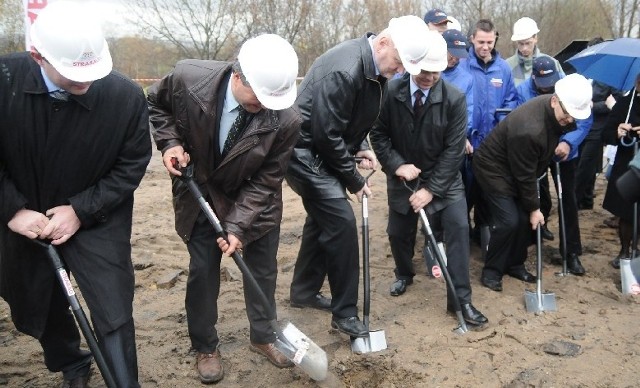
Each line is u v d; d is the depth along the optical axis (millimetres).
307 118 3578
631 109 5020
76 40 2273
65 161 2566
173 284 4730
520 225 4691
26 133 2471
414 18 3428
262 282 3350
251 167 2971
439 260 4039
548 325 4086
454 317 4207
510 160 4359
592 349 3734
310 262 4164
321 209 3607
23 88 2416
